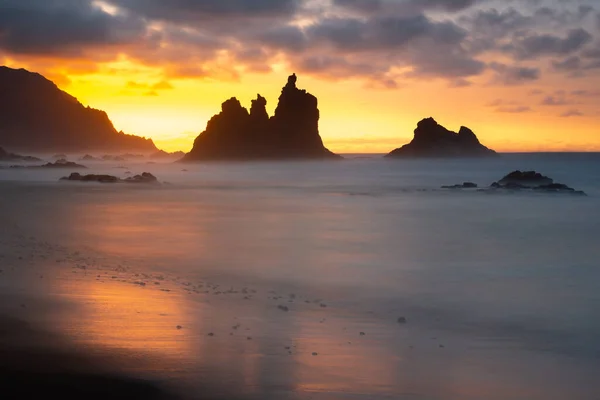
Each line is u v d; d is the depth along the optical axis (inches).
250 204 2564.0
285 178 5374.0
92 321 489.7
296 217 1998.0
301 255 1133.1
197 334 478.9
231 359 418.0
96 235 1375.5
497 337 563.5
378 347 494.0
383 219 1956.2
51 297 572.4
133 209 2203.5
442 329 587.8
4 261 800.3
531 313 671.1
